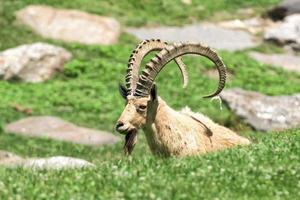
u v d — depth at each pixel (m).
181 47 43.25
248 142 45.53
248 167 36.44
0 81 110.31
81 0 135.00
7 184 36.19
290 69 121.56
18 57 112.56
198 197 33.00
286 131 54.00
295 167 36.50
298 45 129.00
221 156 39.16
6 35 123.56
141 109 41.97
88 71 114.31
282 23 135.38
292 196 33.88
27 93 106.88
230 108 95.00
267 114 92.06
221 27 135.50
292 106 92.69
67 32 125.31
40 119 96.12
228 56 121.88
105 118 99.88
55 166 45.03
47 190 34.81
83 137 89.94
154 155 42.75
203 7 141.00
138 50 44.28
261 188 34.28
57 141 88.56
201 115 45.41
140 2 139.25
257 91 111.31
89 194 33.44
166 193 32.88
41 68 112.69
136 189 33.53
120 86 43.66
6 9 129.75
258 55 125.31
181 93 107.75
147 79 42.16
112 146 85.81
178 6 140.12
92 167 39.88
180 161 38.31
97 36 125.31
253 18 139.50
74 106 103.38
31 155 81.50
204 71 116.75
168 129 42.56
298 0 139.12
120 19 132.75
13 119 97.81
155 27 132.62
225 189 34.22
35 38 123.25
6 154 76.44
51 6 131.00
